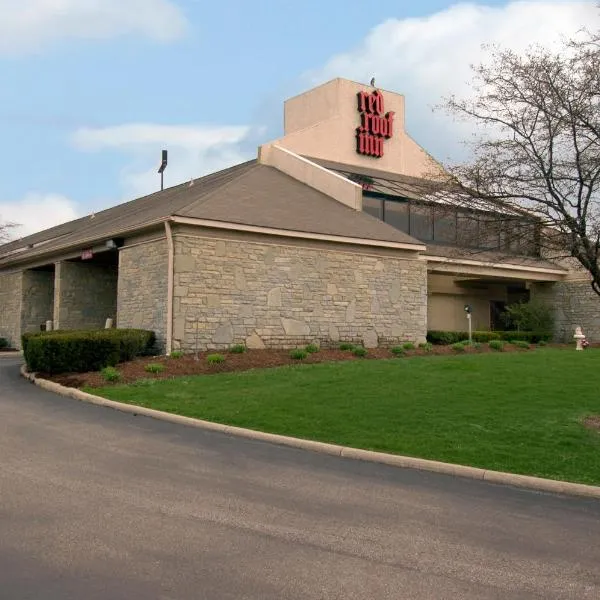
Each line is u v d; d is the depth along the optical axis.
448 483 7.74
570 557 5.42
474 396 12.27
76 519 5.91
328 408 11.34
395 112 32.94
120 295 19.75
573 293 29.45
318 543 5.52
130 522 5.88
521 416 10.73
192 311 17.58
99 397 12.36
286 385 13.45
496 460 8.48
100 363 15.28
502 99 11.94
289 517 6.20
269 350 18.30
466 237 18.08
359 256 20.66
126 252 19.59
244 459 8.50
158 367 14.95
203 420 10.59
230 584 4.62
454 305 29.70
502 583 4.82
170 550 5.23
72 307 23.89
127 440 9.31
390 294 21.23
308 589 4.59
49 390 13.80
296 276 19.36
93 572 4.75
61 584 4.52
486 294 30.98
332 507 6.60
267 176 24.06
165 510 6.27
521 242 12.46
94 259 23.34
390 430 9.95
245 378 14.33
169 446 9.05
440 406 11.46
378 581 4.77
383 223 22.58
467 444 9.18
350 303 20.33
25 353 16.84
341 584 4.70
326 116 31.52
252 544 5.44
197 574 4.78
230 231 18.27
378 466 8.44
